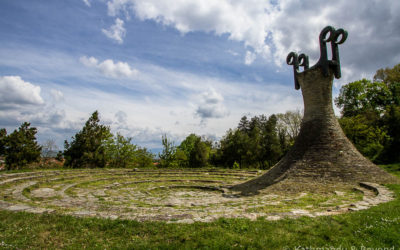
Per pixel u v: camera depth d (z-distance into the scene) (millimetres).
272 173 18859
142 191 18844
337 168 16188
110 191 18453
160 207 11562
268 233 6285
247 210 9641
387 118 35625
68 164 38094
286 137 55656
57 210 8875
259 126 70750
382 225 6656
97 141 39156
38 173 23719
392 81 43875
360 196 12234
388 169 24312
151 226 7000
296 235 6148
